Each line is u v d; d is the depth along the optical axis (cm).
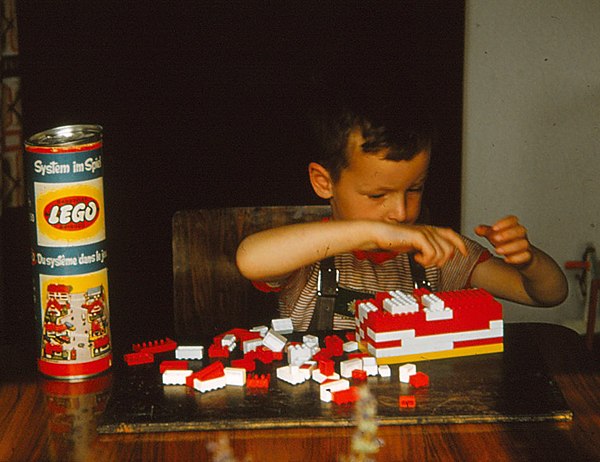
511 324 145
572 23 257
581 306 276
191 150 270
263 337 136
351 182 145
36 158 122
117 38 262
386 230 138
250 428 111
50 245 123
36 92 264
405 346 127
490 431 110
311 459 104
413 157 139
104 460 105
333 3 259
